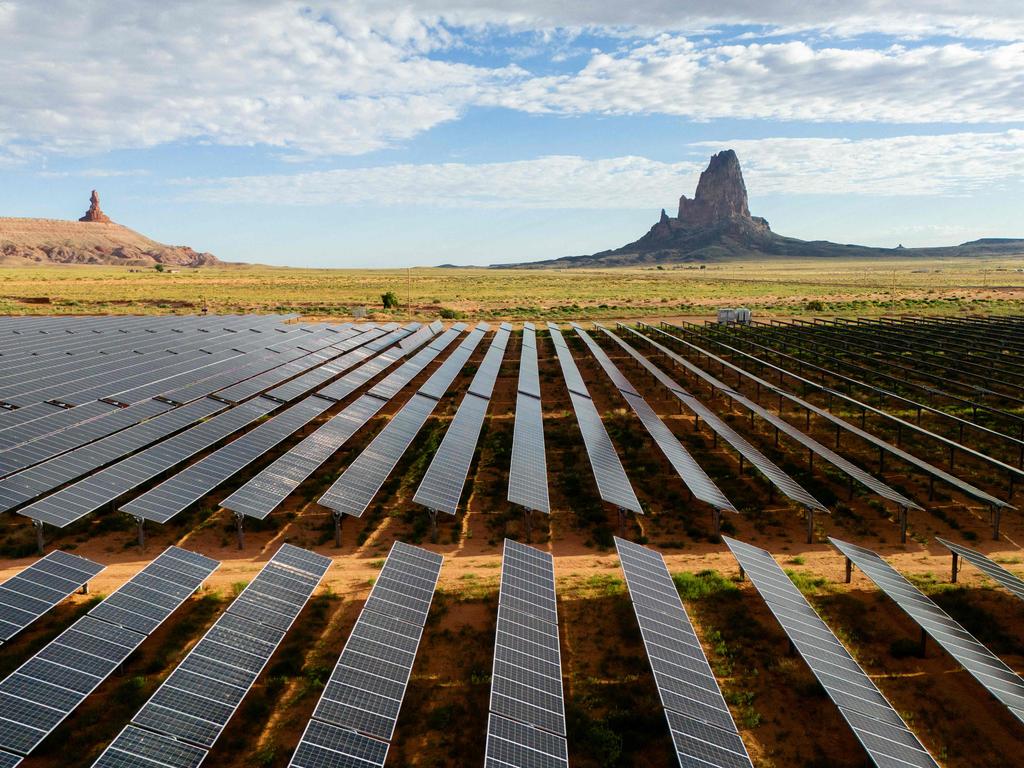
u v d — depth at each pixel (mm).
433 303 158375
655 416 47406
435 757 18453
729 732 17641
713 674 20406
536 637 21203
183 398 48500
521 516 34750
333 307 138750
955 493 38438
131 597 22344
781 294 185750
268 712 20000
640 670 22453
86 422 40656
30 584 22797
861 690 19172
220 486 37562
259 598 22594
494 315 135250
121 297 156625
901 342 89438
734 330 105375
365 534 32031
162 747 16125
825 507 35719
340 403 57031
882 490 33688
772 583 24781
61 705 17547
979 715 20438
